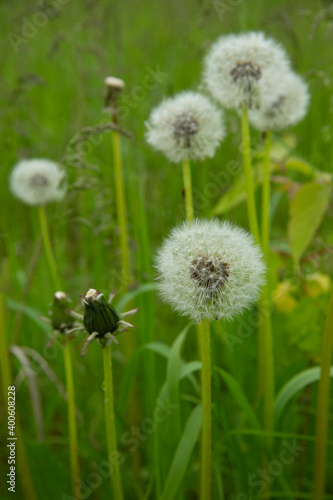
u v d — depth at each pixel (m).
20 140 0.77
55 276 0.61
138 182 0.67
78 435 0.63
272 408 0.57
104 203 0.64
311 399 0.62
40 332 0.70
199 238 0.49
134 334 0.64
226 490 0.61
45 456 0.59
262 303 0.57
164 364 0.66
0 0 0.87
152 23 1.03
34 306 0.67
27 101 0.74
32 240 0.75
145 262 0.61
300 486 0.61
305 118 0.75
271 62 0.55
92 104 0.74
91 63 0.80
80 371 0.66
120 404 0.59
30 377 0.59
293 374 0.60
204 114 0.56
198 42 0.78
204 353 0.49
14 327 0.62
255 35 0.57
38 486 0.59
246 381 0.64
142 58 0.88
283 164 0.61
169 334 0.68
